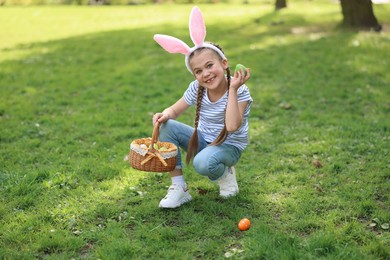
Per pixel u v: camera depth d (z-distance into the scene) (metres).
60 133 5.20
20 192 3.72
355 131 4.97
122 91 6.88
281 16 14.19
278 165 4.18
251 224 3.20
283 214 3.34
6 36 12.57
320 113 5.68
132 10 17.98
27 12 18.38
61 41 11.43
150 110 5.99
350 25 11.47
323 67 7.87
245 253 2.84
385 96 6.24
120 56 9.41
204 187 3.81
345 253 2.80
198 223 3.21
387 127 5.07
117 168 4.17
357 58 8.27
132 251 2.89
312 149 4.55
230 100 3.11
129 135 5.12
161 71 8.05
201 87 3.37
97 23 14.73
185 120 5.60
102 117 5.70
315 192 3.68
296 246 2.90
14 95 6.72
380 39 9.85
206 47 3.23
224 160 3.33
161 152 3.18
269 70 7.84
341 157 4.32
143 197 3.65
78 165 4.25
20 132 5.20
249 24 13.16
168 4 19.84
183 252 2.90
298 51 9.18
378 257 2.81
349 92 6.48
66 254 2.90
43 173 4.05
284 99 6.28
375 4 15.35
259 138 4.95
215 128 3.42
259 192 3.72
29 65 8.74
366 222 3.24
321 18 13.49
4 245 3.02
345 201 3.50
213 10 16.98
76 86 7.20
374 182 3.83
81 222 3.29
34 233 3.14
